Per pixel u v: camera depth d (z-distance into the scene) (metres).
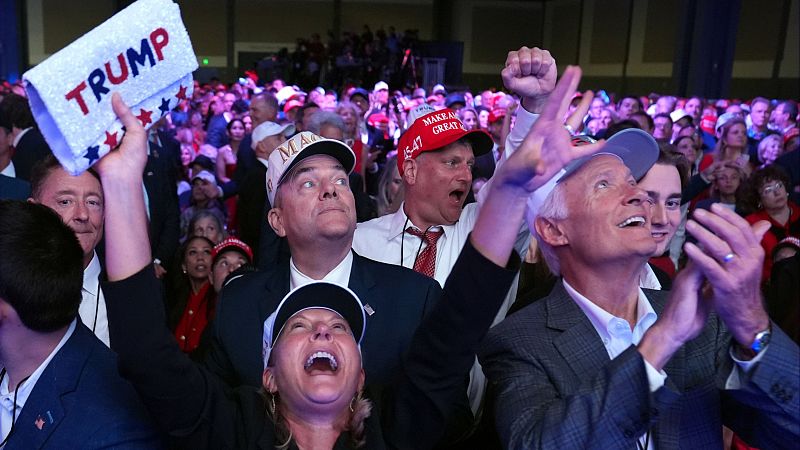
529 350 1.58
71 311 1.51
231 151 7.30
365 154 5.93
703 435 1.49
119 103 1.24
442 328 1.37
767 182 3.93
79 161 1.24
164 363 1.35
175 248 3.86
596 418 1.29
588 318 1.60
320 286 1.54
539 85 1.99
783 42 19.38
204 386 1.44
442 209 2.49
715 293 1.26
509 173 1.23
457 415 1.68
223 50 27.14
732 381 1.34
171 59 1.29
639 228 1.53
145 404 1.40
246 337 1.92
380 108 11.58
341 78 23.19
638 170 1.90
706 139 8.34
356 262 2.04
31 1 24.94
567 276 1.65
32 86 1.20
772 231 3.92
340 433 1.51
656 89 22.75
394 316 1.93
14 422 1.53
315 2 27.41
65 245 1.49
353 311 1.58
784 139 6.89
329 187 1.94
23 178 3.65
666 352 1.30
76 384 1.55
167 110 1.33
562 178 1.60
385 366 1.89
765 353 1.27
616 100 22.84
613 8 24.55
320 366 1.52
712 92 14.38
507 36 28.12
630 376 1.29
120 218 1.31
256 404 1.52
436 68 23.20
